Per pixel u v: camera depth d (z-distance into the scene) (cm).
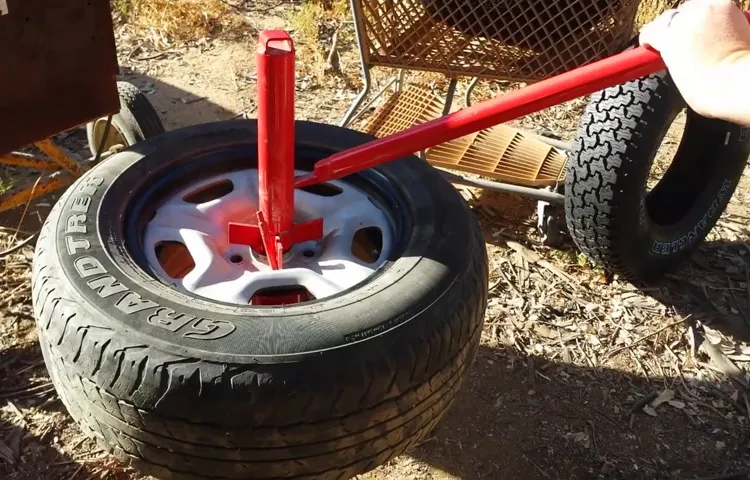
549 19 162
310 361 97
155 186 132
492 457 147
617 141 167
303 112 250
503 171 199
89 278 108
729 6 81
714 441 153
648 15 190
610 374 167
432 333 105
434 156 202
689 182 197
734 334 180
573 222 182
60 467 139
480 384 161
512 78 176
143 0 298
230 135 140
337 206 137
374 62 179
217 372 96
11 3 136
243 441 98
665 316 183
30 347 162
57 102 152
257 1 316
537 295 186
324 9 314
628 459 148
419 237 120
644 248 183
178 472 104
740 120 76
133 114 185
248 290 121
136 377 97
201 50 284
